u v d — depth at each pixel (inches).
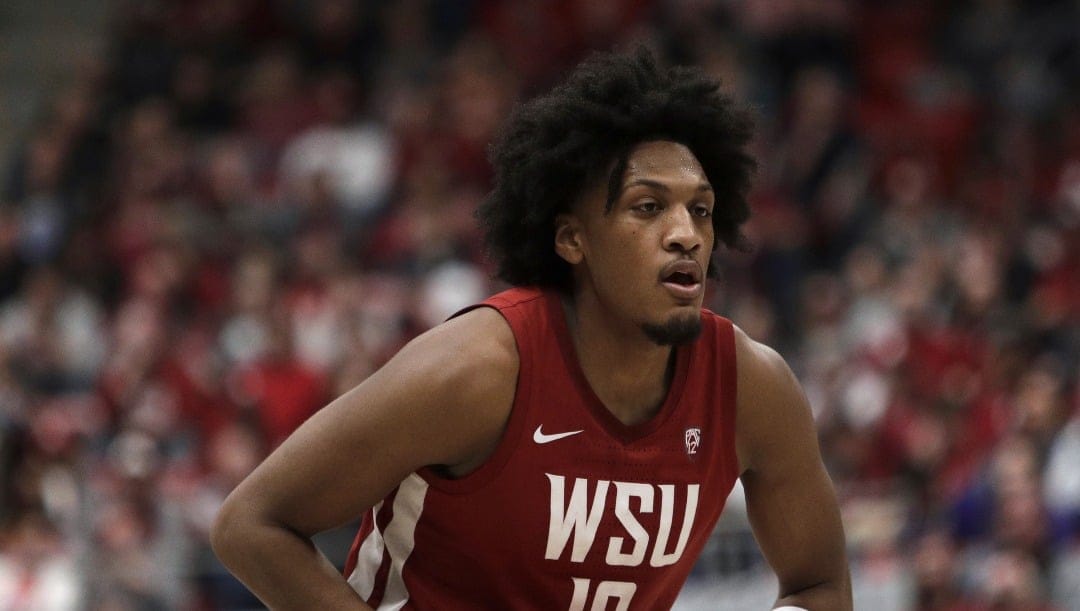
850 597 322.0
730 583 667.4
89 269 1007.6
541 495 282.5
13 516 703.1
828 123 1085.8
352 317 871.7
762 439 303.9
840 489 790.5
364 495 280.1
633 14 1199.6
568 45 1195.9
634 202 280.4
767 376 301.7
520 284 303.4
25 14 1369.3
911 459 812.6
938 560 714.8
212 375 870.4
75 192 1104.8
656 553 293.0
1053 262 959.0
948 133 1137.4
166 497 703.7
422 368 276.7
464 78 1148.5
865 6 1234.6
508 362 281.4
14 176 1114.7
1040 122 1141.1
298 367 819.4
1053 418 755.4
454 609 293.7
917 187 1048.2
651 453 289.0
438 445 278.2
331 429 276.4
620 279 281.1
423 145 1101.1
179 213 1083.9
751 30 1160.2
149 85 1180.5
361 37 1213.7
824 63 1159.6
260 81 1175.0
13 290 1023.0
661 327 279.4
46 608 668.7
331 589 279.4
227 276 1013.8
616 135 284.8
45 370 901.2
